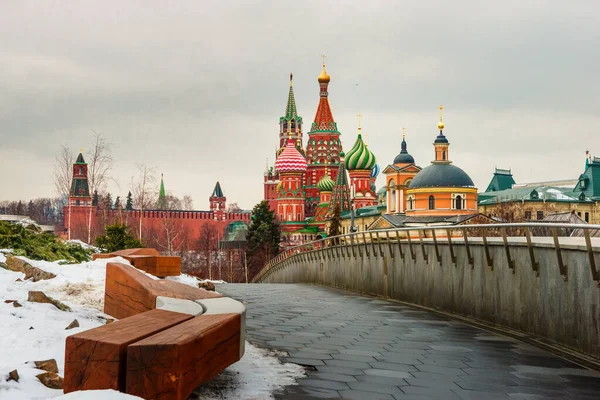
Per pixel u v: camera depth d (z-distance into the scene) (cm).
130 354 559
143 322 663
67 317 941
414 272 1930
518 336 1247
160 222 14838
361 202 19062
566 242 1138
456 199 11838
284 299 2116
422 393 791
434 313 1694
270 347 1070
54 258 1800
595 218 14275
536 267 1228
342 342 1152
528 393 810
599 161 15000
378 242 2259
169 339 575
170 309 753
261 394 727
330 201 18750
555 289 1153
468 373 918
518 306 1300
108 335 595
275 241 13425
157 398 553
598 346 1004
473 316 1516
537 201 14088
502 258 1380
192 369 591
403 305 1923
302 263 3881
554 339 1151
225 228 19925
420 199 11962
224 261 14562
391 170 14050
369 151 19212
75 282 1212
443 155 12150
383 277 2211
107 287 1057
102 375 564
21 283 1175
